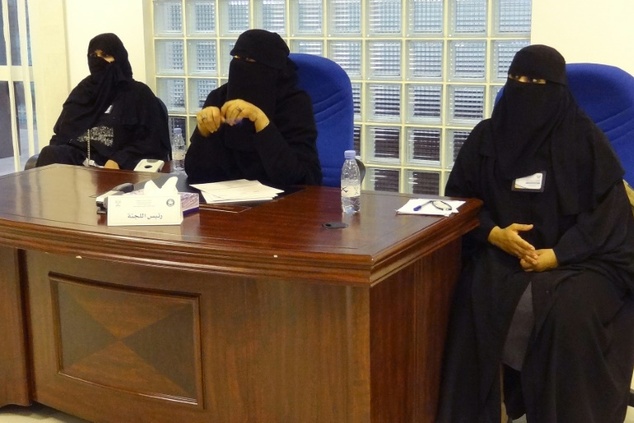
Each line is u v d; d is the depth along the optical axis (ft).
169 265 6.52
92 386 7.84
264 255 6.16
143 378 7.52
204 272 6.39
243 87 9.04
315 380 6.72
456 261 8.11
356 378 6.54
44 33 14.80
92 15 14.60
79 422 8.40
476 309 7.57
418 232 6.73
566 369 7.09
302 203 7.98
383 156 12.76
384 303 6.66
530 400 7.29
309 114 9.41
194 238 6.59
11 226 7.25
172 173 9.89
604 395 7.20
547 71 7.82
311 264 6.07
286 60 9.34
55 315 7.89
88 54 13.29
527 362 7.28
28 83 15.43
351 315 6.41
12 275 8.01
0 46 15.55
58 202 8.07
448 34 11.82
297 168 8.94
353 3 12.51
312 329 6.63
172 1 14.03
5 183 9.09
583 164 7.82
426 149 12.44
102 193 8.50
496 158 8.11
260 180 9.29
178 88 14.34
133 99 13.05
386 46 12.41
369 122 12.65
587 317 7.13
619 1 10.57
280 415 6.96
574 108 8.00
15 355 8.25
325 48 12.75
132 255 6.68
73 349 7.89
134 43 14.23
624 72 8.23
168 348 7.29
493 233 7.85
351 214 7.45
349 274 5.99
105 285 7.43
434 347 7.79
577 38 10.91
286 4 12.90
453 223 7.35
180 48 14.16
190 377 7.25
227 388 7.13
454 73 12.02
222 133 9.31
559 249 7.54
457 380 7.73
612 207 7.65
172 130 14.49
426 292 7.45
